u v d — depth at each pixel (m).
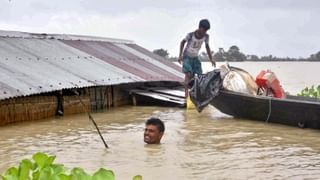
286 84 23.34
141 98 14.91
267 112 10.66
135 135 8.95
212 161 6.79
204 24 13.23
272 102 10.47
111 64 15.28
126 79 13.95
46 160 3.93
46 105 11.62
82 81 12.23
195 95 11.77
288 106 10.20
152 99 14.69
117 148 7.68
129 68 15.68
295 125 10.24
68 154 7.23
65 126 10.20
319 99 11.93
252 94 11.43
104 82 12.81
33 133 9.27
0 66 11.25
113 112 12.93
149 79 14.96
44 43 14.69
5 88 9.94
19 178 3.77
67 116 11.96
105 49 17.39
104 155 7.14
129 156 7.06
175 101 14.27
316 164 6.71
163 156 7.07
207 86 11.55
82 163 6.61
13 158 7.00
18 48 13.18
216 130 9.64
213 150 7.58
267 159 6.98
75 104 12.51
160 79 15.50
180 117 11.80
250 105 10.91
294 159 7.02
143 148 7.67
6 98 9.52
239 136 8.95
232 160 6.88
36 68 12.06
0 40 13.20
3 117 10.34
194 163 6.65
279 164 6.68
